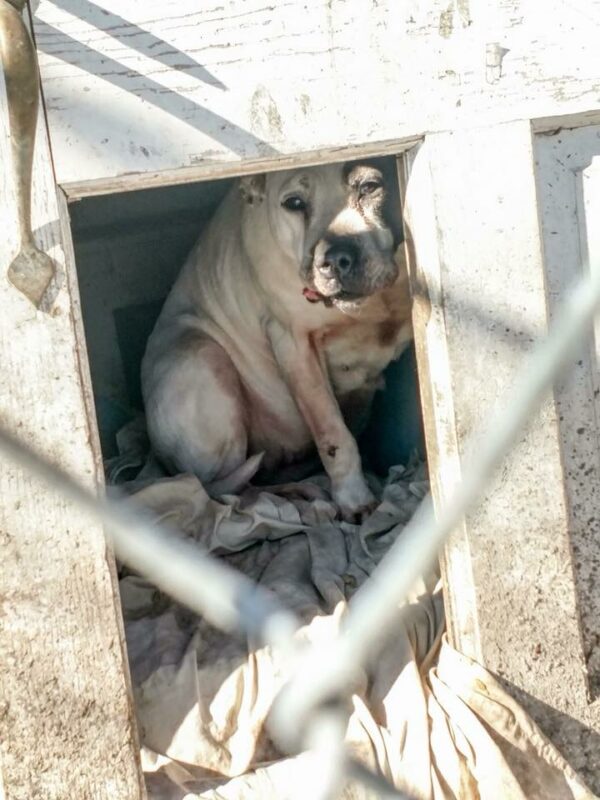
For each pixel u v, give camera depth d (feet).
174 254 6.39
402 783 4.06
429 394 4.32
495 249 4.17
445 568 4.36
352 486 5.31
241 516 5.06
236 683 4.31
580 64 4.13
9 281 3.83
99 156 3.87
